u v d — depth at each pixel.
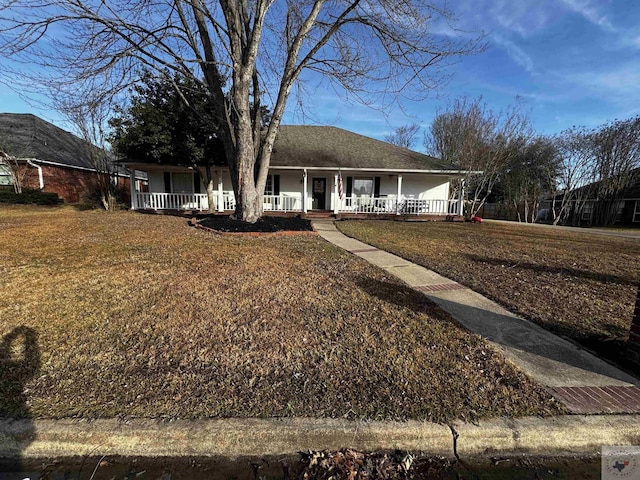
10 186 16.70
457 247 7.68
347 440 1.86
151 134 11.88
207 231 8.64
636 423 1.98
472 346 2.85
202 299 3.76
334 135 17.67
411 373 2.42
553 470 1.79
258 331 3.04
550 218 28.38
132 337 2.89
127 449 1.82
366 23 9.00
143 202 14.95
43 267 4.91
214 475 1.71
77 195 19.38
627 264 6.23
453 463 1.81
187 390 2.17
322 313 3.47
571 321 3.44
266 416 1.94
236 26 8.12
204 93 11.38
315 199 16.48
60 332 2.96
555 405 2.10
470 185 23.61
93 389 2.17
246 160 9.10
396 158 15.99
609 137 22.30
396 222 13.78
